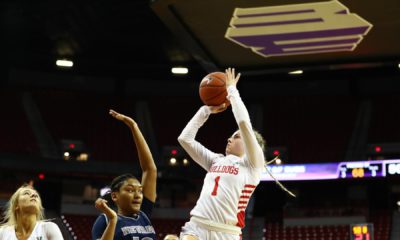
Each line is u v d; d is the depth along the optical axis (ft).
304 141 112.06
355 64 73.77
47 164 100.01
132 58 107.55
